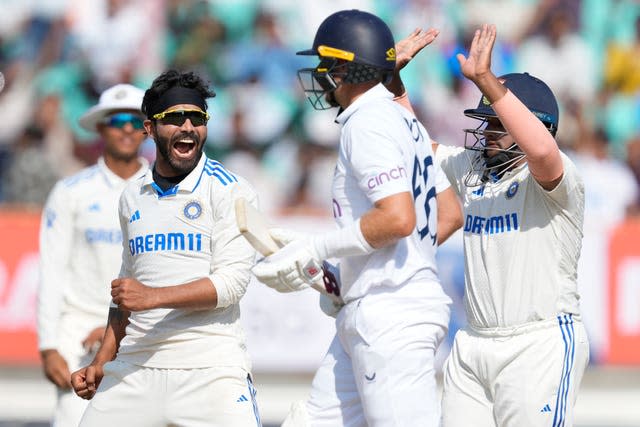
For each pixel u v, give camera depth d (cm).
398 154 1408
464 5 4088
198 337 1500
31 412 3134
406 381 1431
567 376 1488
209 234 1502
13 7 4097
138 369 1519
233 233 1491
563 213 1491
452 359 1588
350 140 1430
